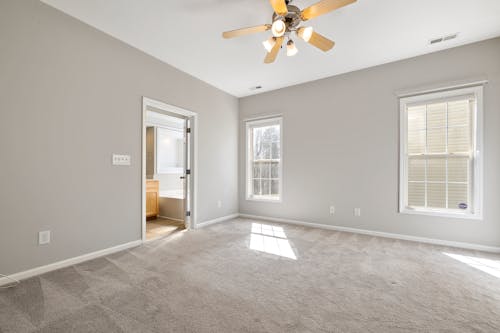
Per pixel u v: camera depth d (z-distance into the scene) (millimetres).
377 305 1686
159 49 3023
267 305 1684
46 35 2191
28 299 1734
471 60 2844
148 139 5504
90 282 2006
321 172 3932
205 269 2291
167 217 4777
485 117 2768
